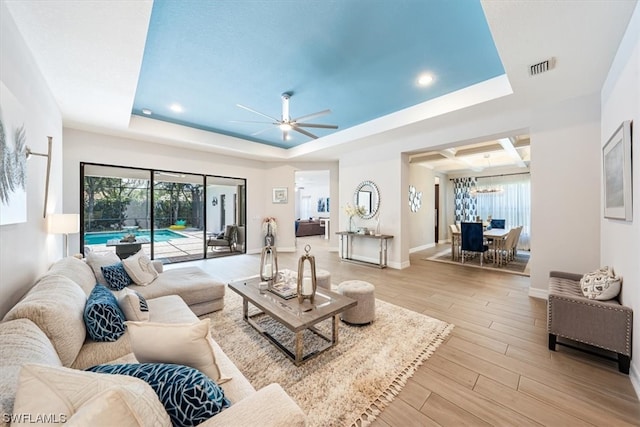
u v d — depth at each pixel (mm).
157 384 881
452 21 2191
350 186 6172
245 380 1295
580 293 2297
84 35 1972
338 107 4113
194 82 3270
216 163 6211
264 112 4312
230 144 5715
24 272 1959
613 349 1896
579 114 3098
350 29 2293
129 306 1815
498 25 1935
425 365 1993
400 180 5184
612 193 2273
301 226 11047
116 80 2656
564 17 1840
